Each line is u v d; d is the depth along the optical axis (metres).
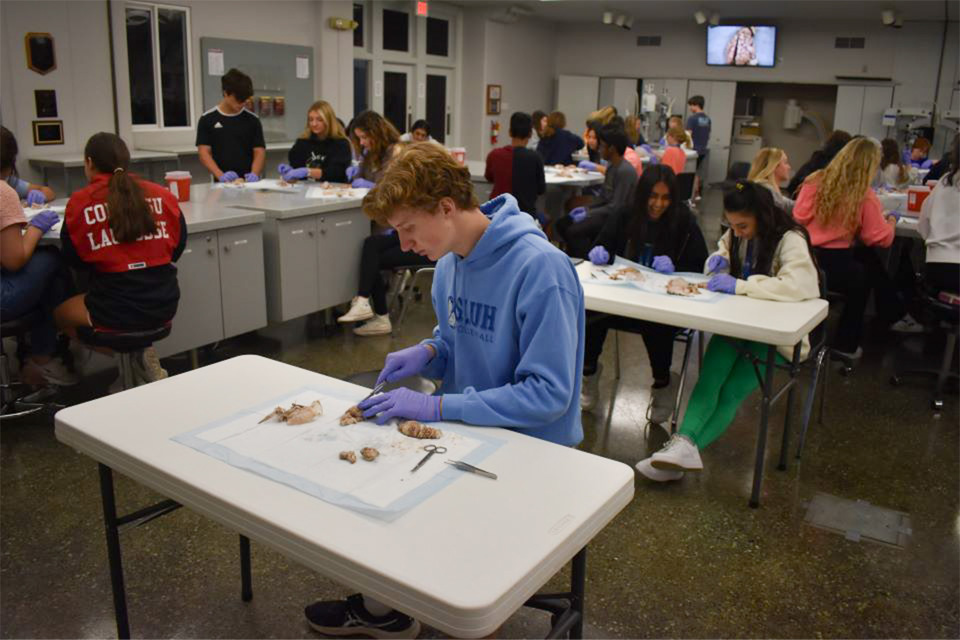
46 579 2.20
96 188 2.92
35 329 3.31
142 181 3.05
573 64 14.51
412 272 4.75
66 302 3.08
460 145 12.45
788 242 2.86
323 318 4.86
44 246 3.26
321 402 1.58
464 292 1.58
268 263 4.08
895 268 4.84
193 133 7.13
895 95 12.36
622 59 14.10
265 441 1.40
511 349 1.53
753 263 2.98
